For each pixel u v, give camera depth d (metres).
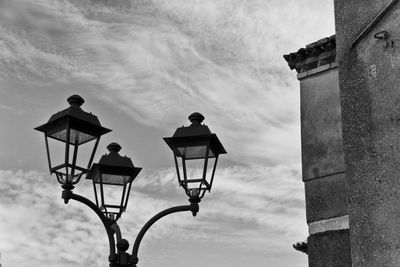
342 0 4.99
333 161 6.36
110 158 6.45
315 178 6.43
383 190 4.20
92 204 6.02
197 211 5.91
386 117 4.29
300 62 7.02
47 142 5.80
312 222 6.27
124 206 6.36
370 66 4.53
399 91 4.20
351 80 4.72
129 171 6.45
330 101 6.64
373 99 4.45
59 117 5.72
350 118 4.66
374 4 4.64
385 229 4.11
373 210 4.25
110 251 6.03
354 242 4.39
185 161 5.93
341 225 6.00
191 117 6.09
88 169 5.81
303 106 6.84
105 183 6.38
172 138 5.95
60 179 5.71
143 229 6.09
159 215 6.09
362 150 4.48
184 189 5.91
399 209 4.02
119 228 6.24
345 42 4.86
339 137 6.41
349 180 4.55
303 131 6.73
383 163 4.24
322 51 6.80
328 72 6.76
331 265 5.93
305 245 7.82
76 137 5.73
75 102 5.87
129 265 6.01
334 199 6.19
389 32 4.38
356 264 4.34
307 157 6.59
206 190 5.96
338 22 4.99
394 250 4.00
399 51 4.25
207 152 5.89
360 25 4.73
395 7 4.36
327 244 6.04
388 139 4.23
